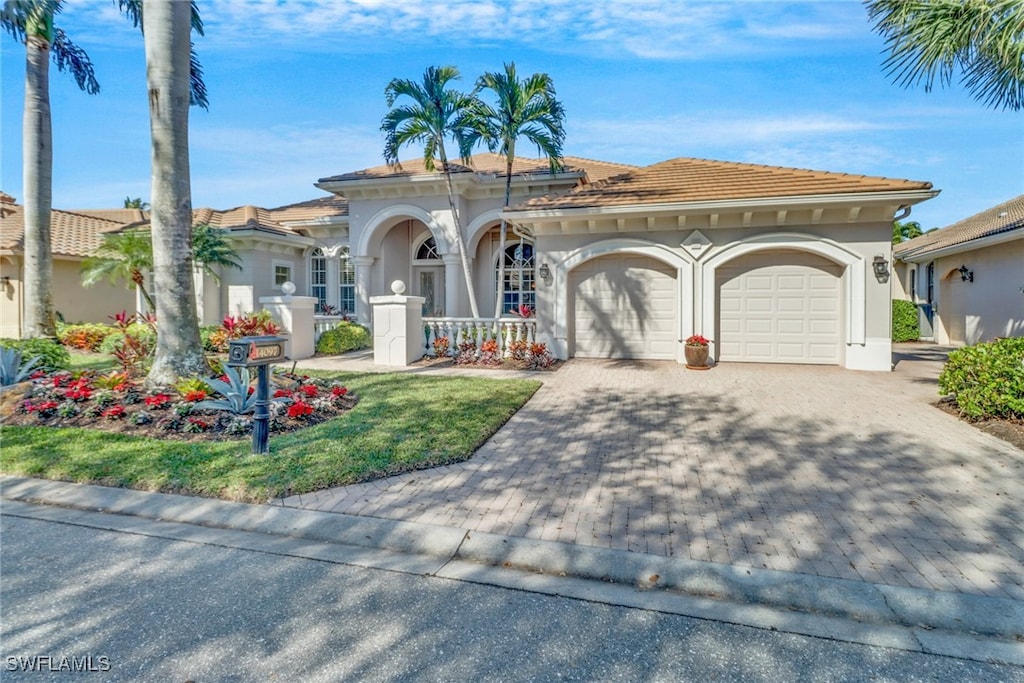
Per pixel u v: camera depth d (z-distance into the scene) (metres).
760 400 8.73
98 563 3.66
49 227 14.93
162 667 2.60
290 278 20.31
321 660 2.65
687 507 4.47
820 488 4.89
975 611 3.00
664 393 9.32
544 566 3.62
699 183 12.87
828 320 12.15
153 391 7.79
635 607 3.14
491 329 13.58
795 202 10.95
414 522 4.17
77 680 2.50
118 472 5.12
